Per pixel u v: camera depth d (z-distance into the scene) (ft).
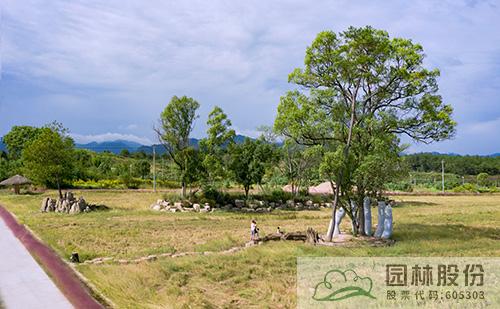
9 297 33.24
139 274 44.37
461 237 74.64
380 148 71.87
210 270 48.75
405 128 79.82
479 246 64.64
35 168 123.85
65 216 102.37
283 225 96.07
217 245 65.67
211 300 39.04
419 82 74.18
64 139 132.87
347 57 72.69
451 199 183.21
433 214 116.78
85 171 220.23
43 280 37.93
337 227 78.89
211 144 128.06
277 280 45.50
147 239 71.77
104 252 58.59
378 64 74.59
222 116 127.95
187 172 125.39
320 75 77.10
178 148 130.00
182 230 83.71
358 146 76.13
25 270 41.06
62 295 34.19
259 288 42.47
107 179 226.38
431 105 77.10
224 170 129.70
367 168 71.67
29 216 100.12
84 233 74.90
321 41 72.69
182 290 41.47
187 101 129.90
